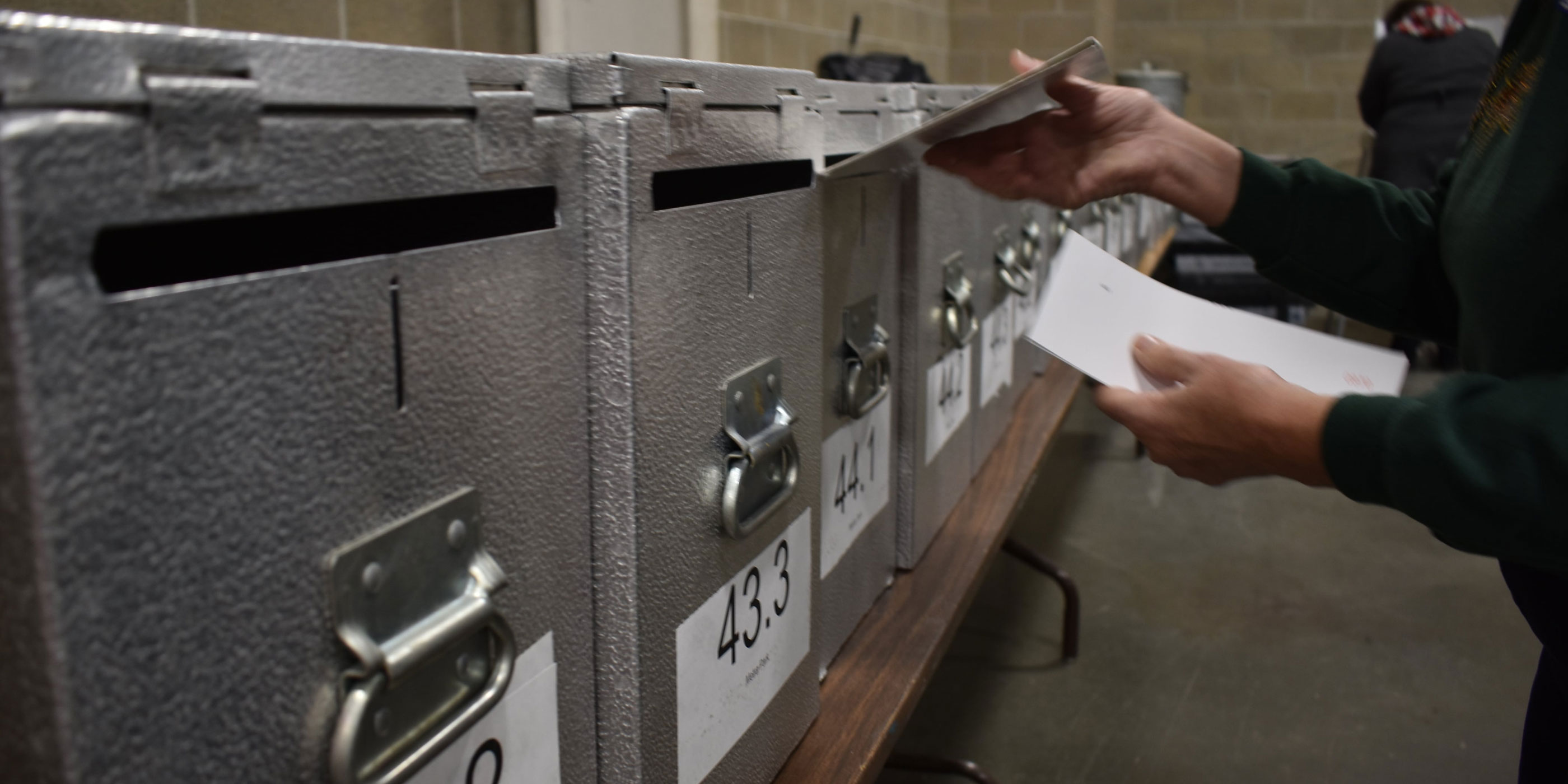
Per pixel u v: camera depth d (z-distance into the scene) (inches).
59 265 9.9
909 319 40.8
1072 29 178.2
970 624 89.0
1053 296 32.0
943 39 182.4
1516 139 24.9
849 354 34.2
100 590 10.6
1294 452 23.6
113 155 10.3
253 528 12.4
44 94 9.7
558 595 18.9
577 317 18.6
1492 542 20.6
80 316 10.1
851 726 32.4
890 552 43.1
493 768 17.4
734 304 23.4
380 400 14.2
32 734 10.6
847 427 35.4
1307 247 36.3
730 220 22.8
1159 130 36.7
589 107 18.6
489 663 16.9
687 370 21.3
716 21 91.5
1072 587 81.6
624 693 20.6
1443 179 35.9
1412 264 35.6
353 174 13.2
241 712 12.5
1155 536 109.4
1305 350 34.5
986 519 51.7
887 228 37.5
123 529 10.8
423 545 15.2
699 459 22.4
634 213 18.6
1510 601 93.7
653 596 20.8
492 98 15.7
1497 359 26.0
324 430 13.3
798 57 119.8
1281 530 111.2
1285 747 70.8
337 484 13.6
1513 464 19.7
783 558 28.3
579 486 19.2
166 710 11.5
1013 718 74.1
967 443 54.9
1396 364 34.3
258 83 11.8
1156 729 72.8
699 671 23.5
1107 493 123.0
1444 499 20.6
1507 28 28.0
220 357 11.7
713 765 24.8
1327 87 211.3
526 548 17.8
